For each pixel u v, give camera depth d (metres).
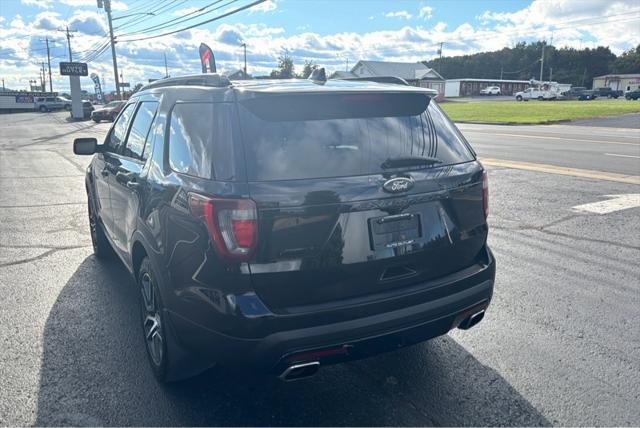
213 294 2.54
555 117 29.03
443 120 3.26
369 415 2.94
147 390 3.17
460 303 2.97
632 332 3.90
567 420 2.88
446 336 3.87
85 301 4.52
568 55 119.94
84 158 15.63
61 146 19.97
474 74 126.75
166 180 2.98
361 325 2.63
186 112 3.01
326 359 2.61
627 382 3.24
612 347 3.68
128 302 4.50
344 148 2.72
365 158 2.74
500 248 5.93
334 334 2.57
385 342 2.73
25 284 4.93
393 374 3.37
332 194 2.56
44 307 4.39
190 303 2.68
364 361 3.53
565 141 16.91
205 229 2.53
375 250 2.69
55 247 6.16
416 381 3.28
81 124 36.19
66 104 64.31
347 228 2.61
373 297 2.71
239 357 2.54
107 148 4.83
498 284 4.86
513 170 11.12
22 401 3.04
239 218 2.44
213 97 2.77
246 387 3.22
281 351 2.50
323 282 2.60
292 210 2.49
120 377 3.31
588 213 7.39
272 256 2.49
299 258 2.53
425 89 3.22
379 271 2.73
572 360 3.51
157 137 3.38
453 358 3.55
